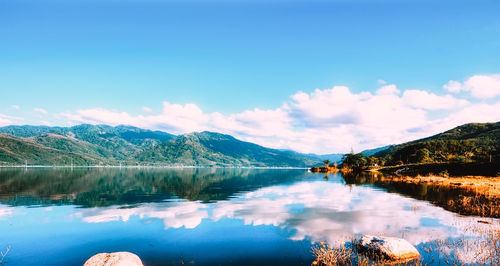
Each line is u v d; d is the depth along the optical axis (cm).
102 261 1049
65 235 1645
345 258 1198
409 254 1255
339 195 3644
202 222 1991
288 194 3791
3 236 1623
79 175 8781
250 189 4531
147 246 1441
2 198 3197
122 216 2194
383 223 1955
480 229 1767
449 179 6266
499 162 7238
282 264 1195
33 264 1205
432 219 2081
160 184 5519
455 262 1195
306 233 1691
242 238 1586
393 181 6334
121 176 8569
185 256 1294
